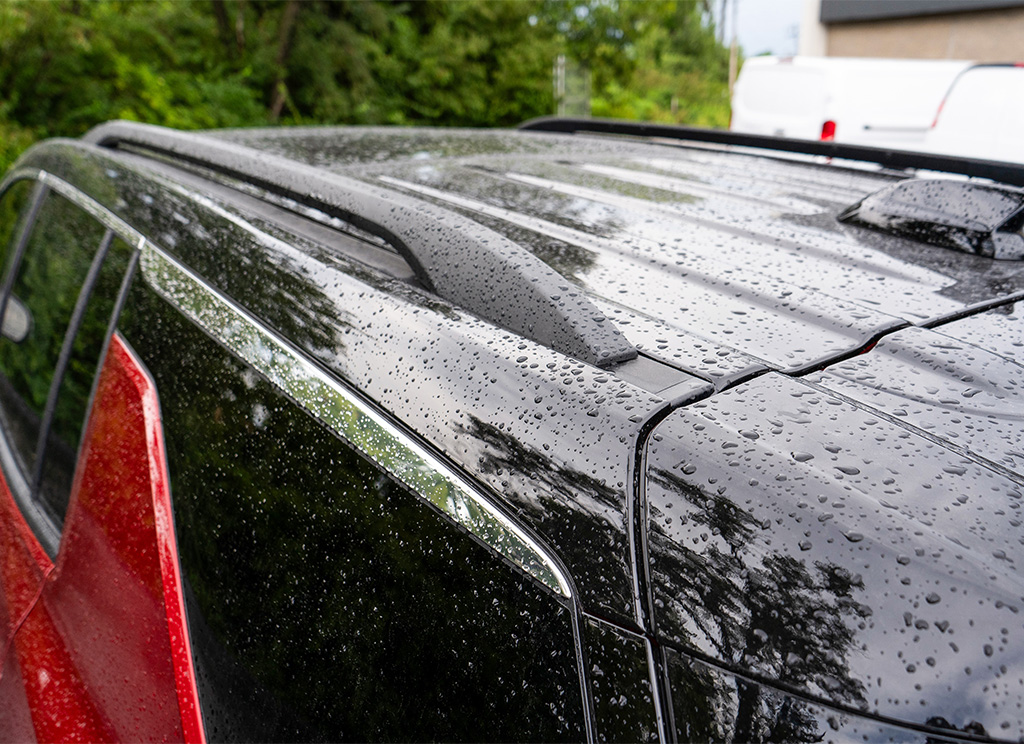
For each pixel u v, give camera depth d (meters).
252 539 0.91
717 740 0.54
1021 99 6.84
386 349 0.84
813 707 0.52
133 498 1.11
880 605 0.53
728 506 0.60
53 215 1.65
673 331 0.83
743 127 10.46
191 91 10.85
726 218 1.23
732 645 0.56
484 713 0.67
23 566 1.35
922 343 0.80
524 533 0.67
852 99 9.33
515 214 1.25
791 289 0.94
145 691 1.01
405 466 0.77
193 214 1.22
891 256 1.07
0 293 1.94
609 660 0.60
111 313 1.27
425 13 15.30
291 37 12.79
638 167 1.66
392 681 0.74
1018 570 0.53
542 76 16.09
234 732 0.90
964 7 12.35
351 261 1.01
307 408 0.87
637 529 0.62
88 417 1.29
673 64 36.53
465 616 0.70
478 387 0.75
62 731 1.09
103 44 9.99
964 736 0.49
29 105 9.23
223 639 0.93
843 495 0.58
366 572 0.78
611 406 0.68
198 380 1.03
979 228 1.08
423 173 1.53
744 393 0.70
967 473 0.60
